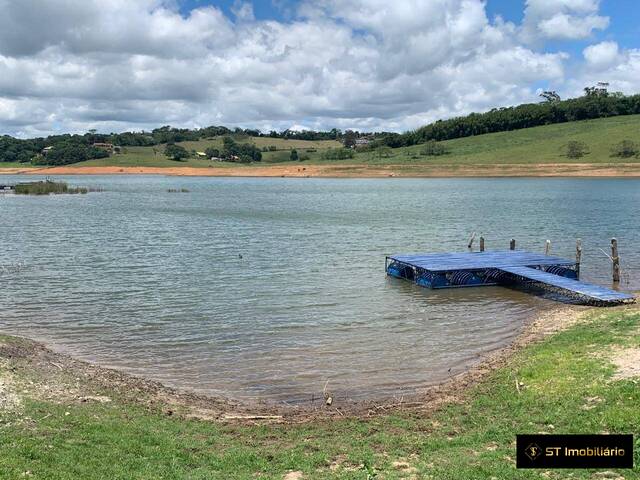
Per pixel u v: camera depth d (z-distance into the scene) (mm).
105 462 12586
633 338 20188
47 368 19188
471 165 174125
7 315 27875
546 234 55844
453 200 94562
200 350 22922
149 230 60062
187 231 59375
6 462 11688
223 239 53719
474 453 13297
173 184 158750
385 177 177250
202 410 17016
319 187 138625
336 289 33750
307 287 34188
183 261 42469
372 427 15469
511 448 13344
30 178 197500
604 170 149625
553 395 16125
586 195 100125
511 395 16781
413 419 16000
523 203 87562
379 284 35188
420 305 30219
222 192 123000
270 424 15938
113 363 21422
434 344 23609
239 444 14422
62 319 27312
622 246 48656
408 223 64938
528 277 33031
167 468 12656
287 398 18203
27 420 14328
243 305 29969
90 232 58250
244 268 39844
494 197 99000
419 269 35531
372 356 22156
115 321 27000
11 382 17031
